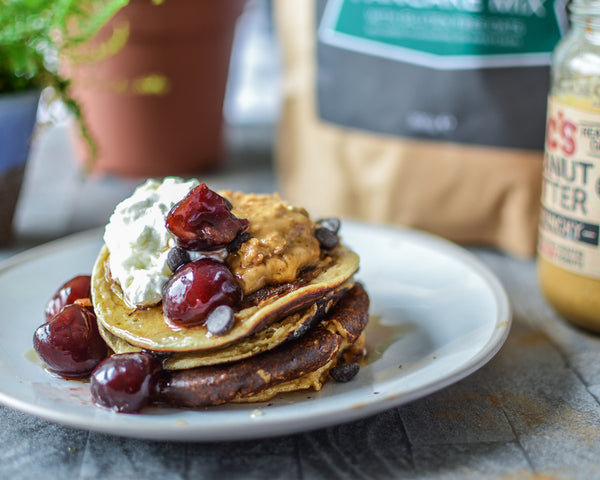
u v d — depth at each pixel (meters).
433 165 0.51
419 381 0.33
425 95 0.51
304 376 0.34
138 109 0.59
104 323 0.34
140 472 0.31
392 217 0.53
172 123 0.60
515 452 0.32
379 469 0.31
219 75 0.61
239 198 0.37
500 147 0.50
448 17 0.49
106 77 0.57
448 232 0.53
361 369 0.35
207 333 0.33
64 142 0.76
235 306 0.33
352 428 0.34
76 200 0.58
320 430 0.34
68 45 0.48
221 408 0.33
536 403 0.35
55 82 0.49
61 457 0.32
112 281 0.36
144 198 0.36
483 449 0.32
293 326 0.33
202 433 0.30
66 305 0.37
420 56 0.50
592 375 0.37
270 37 0.91
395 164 0.52
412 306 0.40
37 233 0.53
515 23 0.48
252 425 0.30
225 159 0.68
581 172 0.38
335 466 0.32
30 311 0.39
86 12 0.48
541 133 0.49
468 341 0.36
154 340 0.33
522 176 0.50
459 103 0.50
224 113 0.65
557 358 0.39
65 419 0.31
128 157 0.61
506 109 0.49
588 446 0.33
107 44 0.55
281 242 0.34
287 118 0.57
